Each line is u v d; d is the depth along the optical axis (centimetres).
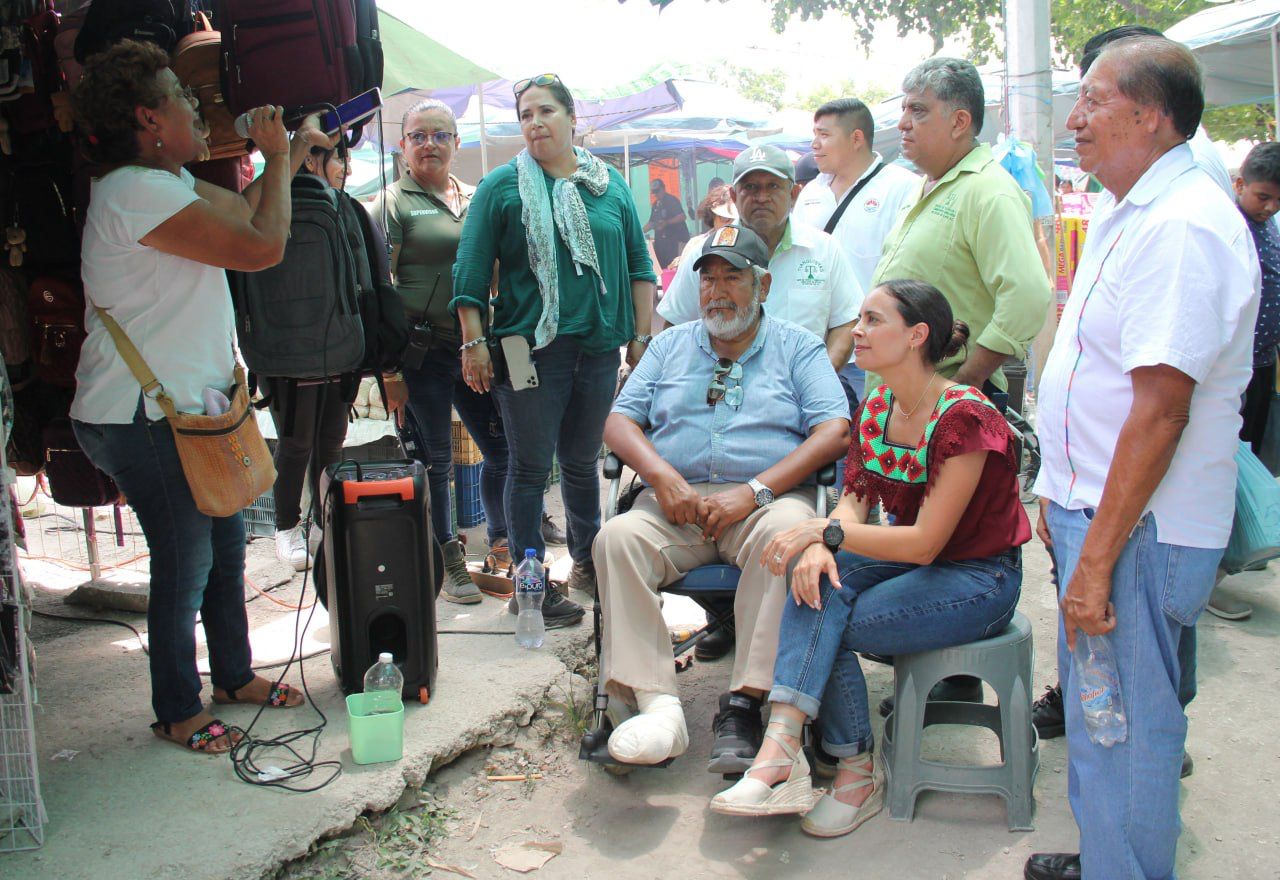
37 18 317
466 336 380
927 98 357
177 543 286
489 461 456
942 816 297
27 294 331
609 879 270
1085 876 237
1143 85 212
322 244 345
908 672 292
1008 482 286
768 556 290
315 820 266
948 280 361
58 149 325
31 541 523
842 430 338
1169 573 220
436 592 350
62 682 348
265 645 386
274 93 301
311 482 428
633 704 316
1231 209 212
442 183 458
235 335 364
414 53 525
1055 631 432
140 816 264
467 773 318
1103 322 224
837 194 480
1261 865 270
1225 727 345
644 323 423
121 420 275
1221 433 217
